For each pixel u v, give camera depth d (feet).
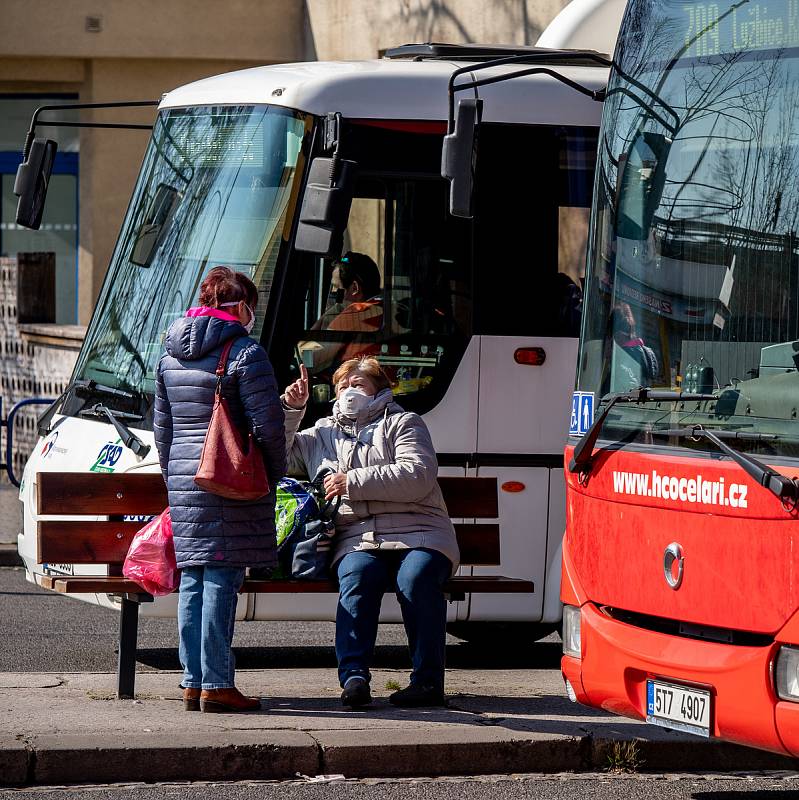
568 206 64.64
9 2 153.38
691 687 41.27
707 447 41.39
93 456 64.13
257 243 62.90
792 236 40.98
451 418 63.00
